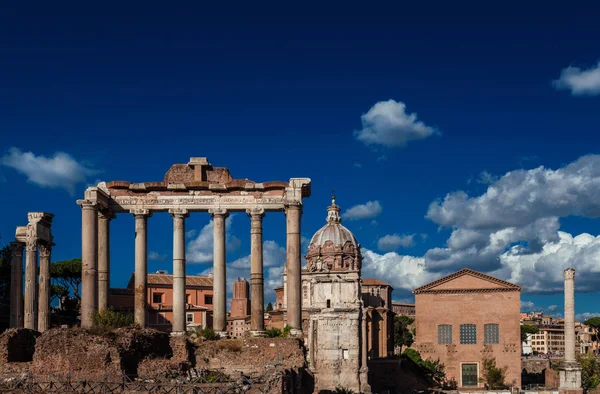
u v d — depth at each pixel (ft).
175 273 242.37
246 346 221.46
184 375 198.29
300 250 239.50
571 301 406.62
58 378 182.29
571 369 397.39
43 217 267.80
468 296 517.55
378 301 512.22
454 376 509.35
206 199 244.63
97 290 237.45
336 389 317.63
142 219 245.04
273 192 244.01
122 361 189.47
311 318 347.15
